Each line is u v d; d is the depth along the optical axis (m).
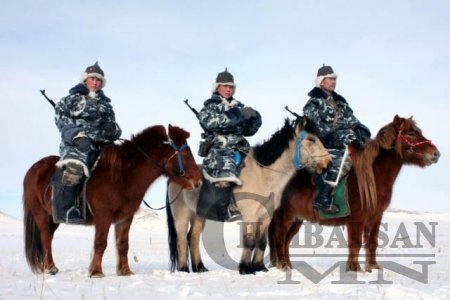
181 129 9.56
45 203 9.70
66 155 8.92
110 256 16.72
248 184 9.98
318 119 10.52
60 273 9.75
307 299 6.76
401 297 6.77
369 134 10.87
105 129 9.48
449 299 6.68
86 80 9.69
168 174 9.46
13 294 6.94
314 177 10.29
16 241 25.92
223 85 10.29
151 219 45.12
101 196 9.00
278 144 9.95
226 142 10.10
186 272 10.07
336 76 10.77
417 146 9.99
